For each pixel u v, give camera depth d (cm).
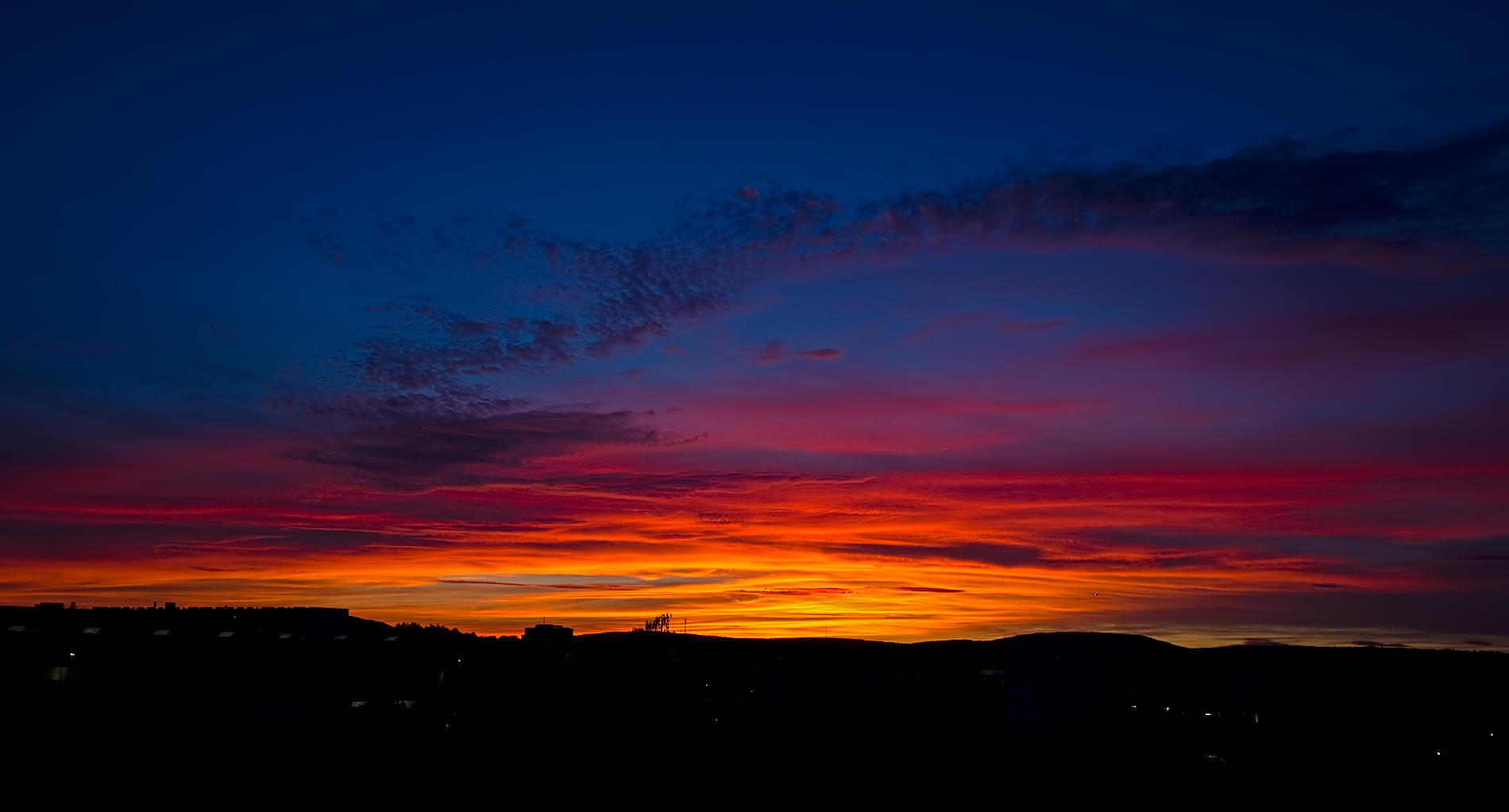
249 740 5434
